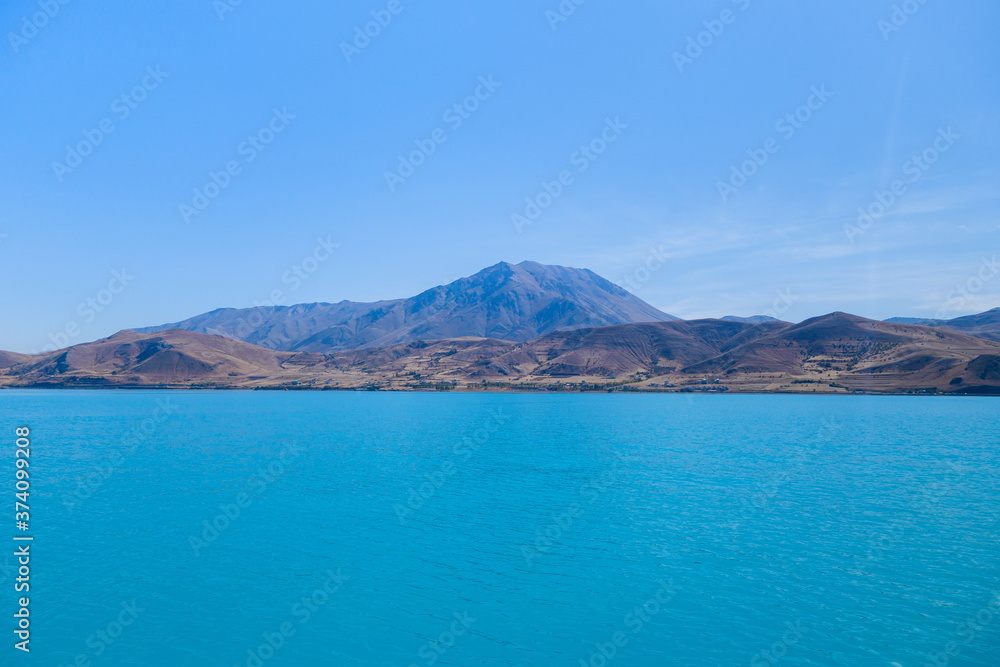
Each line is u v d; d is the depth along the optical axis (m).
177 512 47.97
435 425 128.25
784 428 118.12
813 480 60.75
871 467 69.44
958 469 67.62
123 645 25.33
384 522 44.75
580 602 29.64
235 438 103.81
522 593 30.83
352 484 59.81
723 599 29.69
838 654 24.08
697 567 34.31
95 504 50.78
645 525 43.38
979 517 44.97
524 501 51.62
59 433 112.94
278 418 149.75
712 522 44.03
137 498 53.28
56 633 26.39
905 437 101.62
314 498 53.09
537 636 26.14
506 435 107.25
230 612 28.62
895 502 50.28
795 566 34.19
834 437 102.00
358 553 37.34
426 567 34.81
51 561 35.75
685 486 57.88
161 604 29.55
